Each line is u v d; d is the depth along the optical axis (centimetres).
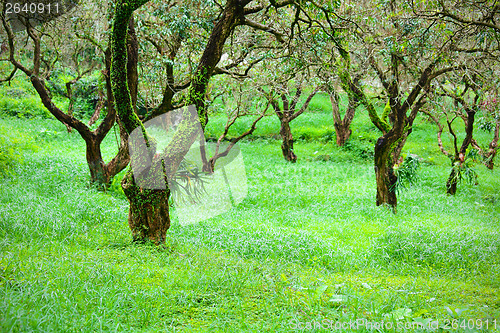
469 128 1212
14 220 598
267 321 352
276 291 421
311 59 813
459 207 1005
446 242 630
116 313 351
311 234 682
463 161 1176
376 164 984
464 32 830
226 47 838
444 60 872
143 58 815
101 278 420
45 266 434
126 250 547
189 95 536
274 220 827
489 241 638
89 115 1808
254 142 1920
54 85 1881
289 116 1566
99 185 924
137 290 400
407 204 1038
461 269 547
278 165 1458
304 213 903
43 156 1124
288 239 634
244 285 440
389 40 871
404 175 977
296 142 1958
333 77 921
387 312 376
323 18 763
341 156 1688
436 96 1098
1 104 1734
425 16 795
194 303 391
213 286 434
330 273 537
